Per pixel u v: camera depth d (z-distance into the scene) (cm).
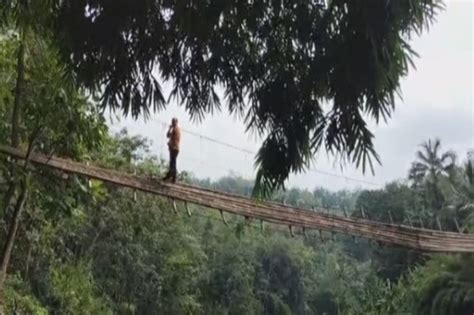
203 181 1827
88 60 227
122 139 1747
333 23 200
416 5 190
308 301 3834
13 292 1009
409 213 2770
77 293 1444
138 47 222
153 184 809
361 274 3938
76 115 591
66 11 223
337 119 208
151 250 2198
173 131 907
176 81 228
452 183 2961
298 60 212
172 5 212
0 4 280
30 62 571
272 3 207
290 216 889
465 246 1160
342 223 957
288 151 224
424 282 2273
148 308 2183
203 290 2902
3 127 609
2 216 659
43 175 640
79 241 1742
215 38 217
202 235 3067
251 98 225
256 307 3200
